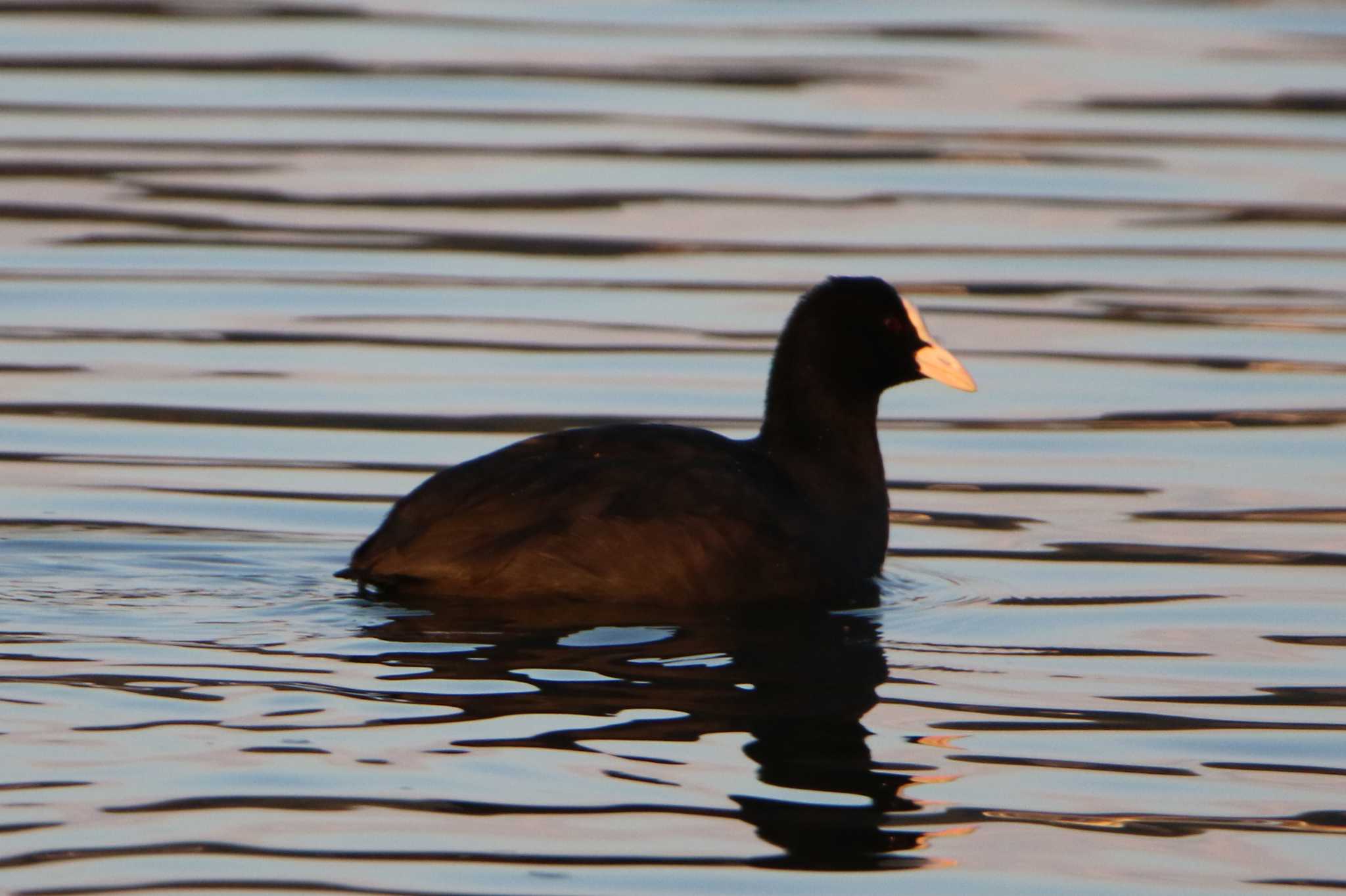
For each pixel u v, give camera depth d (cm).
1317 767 1067
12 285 2116
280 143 2625
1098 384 1911
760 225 2359
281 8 3378
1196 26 3344
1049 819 989
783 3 3484
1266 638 1291
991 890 909
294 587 1322
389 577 1288
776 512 1340
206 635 1209
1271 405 1844
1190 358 1978
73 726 1052
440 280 2175
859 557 1399
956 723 1116
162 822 942
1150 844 963
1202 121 2781
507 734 1062
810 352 1434
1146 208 2445
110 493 1558
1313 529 1534
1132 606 1357
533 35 3206
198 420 1758
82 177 2467
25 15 3262
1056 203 2464
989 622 1315
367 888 886
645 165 2575
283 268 2198
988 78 2986
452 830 944
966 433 1795
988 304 2127
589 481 1305
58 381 1848
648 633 1239
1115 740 1099
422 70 2983
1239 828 985
